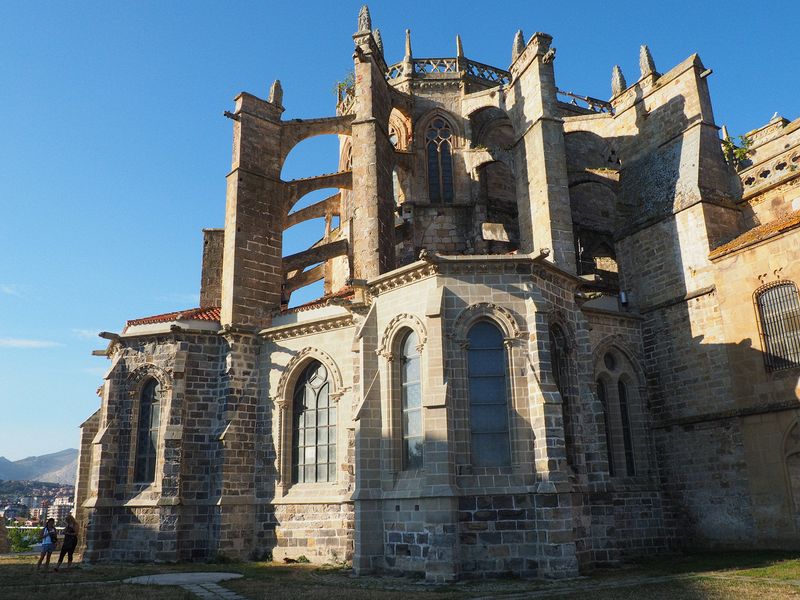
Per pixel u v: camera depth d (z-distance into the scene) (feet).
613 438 95.35
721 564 70.28
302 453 97.14
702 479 89.61
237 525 94.07
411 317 76.64
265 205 110.01
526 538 67.00
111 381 102.53
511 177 134.82
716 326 90.74
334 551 88.02
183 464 96.02
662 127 105.60
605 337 97.81
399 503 72.64
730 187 99.40
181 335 101.50
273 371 101.19
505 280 75.31
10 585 65.67
